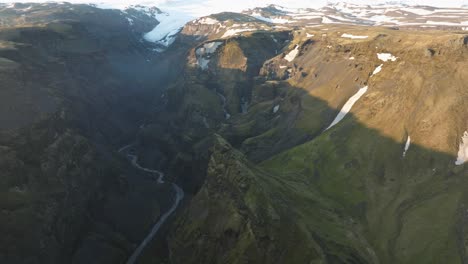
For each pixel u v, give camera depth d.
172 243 112.12
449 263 81.19
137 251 133.00
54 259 112.38
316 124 155.62
